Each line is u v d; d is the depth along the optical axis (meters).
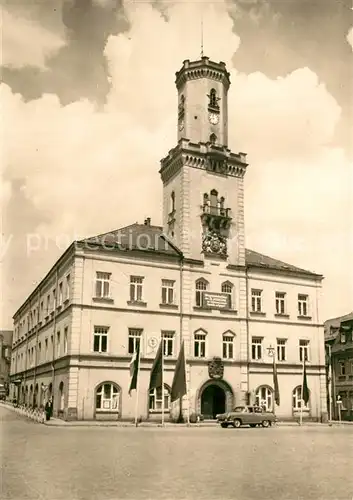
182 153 49.41
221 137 51.75
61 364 44.56
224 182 50.97
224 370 47.31
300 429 39.41
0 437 27.92
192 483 14.79
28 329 65.69
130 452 21.62
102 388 42.47
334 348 63.38
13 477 15.61
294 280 52.75
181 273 47.31
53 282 51.34
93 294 43.38
